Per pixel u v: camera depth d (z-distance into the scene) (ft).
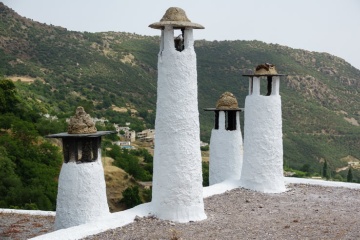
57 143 147.95
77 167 38.34
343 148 269.64
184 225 39.65
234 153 59.41
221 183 56.85
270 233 36.68
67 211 38.34
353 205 48.42
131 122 253.03
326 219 41.45
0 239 43.16
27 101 193.67
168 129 40.88
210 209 46.06
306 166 196.75
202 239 35.14
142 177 166.81
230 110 59.11
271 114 55.16
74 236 35.19
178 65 40.52
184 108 40.88
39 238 33.81
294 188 58.23
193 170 41.47
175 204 40.93
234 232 37.17
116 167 150.10
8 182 97.60
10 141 116.88
